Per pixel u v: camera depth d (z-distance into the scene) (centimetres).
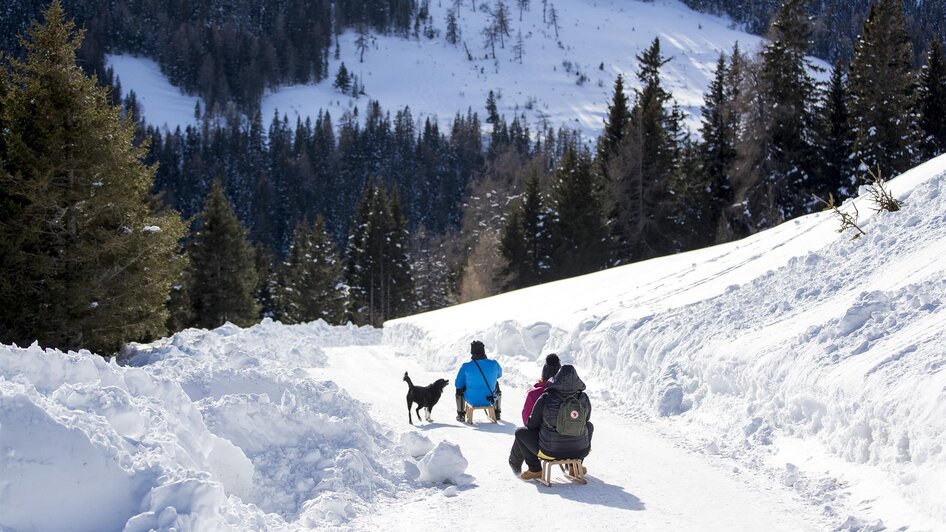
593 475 797
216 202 4538
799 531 614
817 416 822
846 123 4188
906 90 3981
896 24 3900
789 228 1836
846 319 912
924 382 689
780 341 999
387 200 6938
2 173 1803
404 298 6706
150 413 598
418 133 19388
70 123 1905
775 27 4059
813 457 783
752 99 4056
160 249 2091
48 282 1848
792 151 4034
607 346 1381
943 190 1270
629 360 1298
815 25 4075
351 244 6938
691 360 1132
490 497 719
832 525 627
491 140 18475
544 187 5725
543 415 758
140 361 1659
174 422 619
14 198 1880
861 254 1221
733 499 705
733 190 4381
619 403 1203
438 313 2706
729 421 955
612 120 5116
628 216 4734
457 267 6531
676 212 4803
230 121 19825
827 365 853
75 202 1911
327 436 797
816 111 4112
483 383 1105
